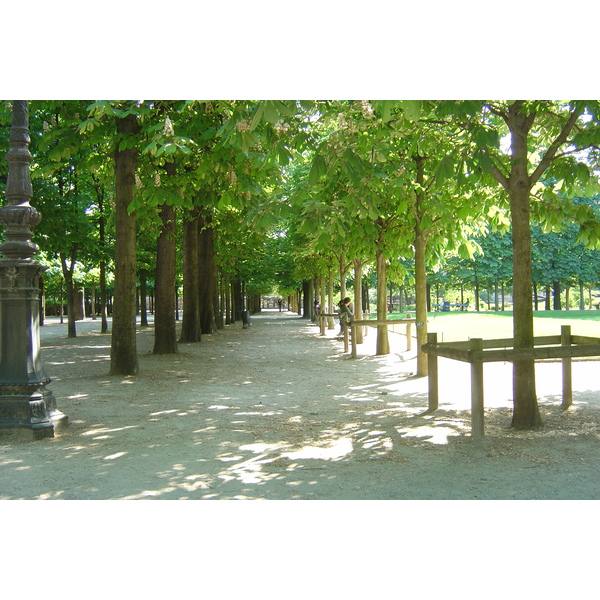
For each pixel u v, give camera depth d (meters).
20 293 7.67
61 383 12.37
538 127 9.79
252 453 6.71
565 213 8.96
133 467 6.18
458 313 40.47
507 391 10.86
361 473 5.88
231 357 17.83
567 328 9.13
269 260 42.56
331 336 27.78
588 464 6.06
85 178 25.59
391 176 8.91
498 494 5.19
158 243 18.34
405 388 11.50
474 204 10.80
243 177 10.54
